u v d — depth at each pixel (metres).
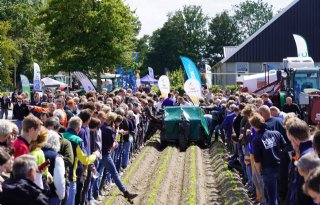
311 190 4.55
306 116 19.69
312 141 6.33
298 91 24.62
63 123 11.14
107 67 39.09
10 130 7.35
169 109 22.22
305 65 27.27
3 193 6.00
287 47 53.66
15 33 62.53
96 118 11.00
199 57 108.12
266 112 10.65
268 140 9.32
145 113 21.81
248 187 12.88
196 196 12.75
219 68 63.59
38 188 6.21
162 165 16.94
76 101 16.58
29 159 6.23
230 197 12.09
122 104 15.96
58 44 37.84
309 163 5.51
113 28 37.66
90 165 10.43
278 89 26.25
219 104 22.53
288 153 7.67
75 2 37.19
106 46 38.00
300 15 53.38
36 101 18.94
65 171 8.59
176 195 13.50
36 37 62.53
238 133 14.41
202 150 21.64
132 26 39.28
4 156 6.02
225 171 15.29
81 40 37.66
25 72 62.91
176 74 52.72
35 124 7.58
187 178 14.75
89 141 10.31
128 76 44.41
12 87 57.34
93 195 12.10
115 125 13.38
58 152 8.45
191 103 24.28
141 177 15.58
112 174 11.93
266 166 9.32
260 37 53.97
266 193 9.46
